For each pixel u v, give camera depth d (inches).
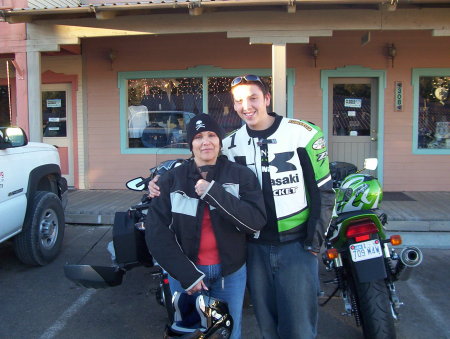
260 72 341.1
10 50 285.9
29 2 323.3
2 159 175.3
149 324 149.2
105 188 358.3
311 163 98.3
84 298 169.9
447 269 196.7
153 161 351.6
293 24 262.7
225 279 99.7
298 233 100.2
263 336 104.0
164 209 95.7
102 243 237.1
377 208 134.9
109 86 353.1
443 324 146.1
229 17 265.4
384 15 259.1
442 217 249.6
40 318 153.4
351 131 346.0
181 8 257.1
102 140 356.5
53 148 224.2
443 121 341.7
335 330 143.0
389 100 338.3
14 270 199.2
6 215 175.0
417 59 334.0
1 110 378.0
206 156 96.3
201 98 350.0
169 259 92.8
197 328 90.3
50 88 364.8
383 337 119.2
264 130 102.5
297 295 98.0
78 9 256.8
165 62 347.6
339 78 342.3
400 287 177.3
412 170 341.7
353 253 122.7
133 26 273.1
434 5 252.7
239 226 92.6
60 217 214.5
